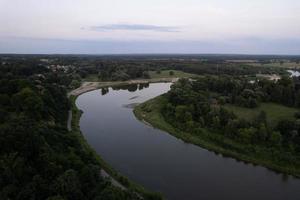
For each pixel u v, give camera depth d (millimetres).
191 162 76188
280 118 99688
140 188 60031
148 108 126188
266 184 65750
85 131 98750
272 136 81688
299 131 84000
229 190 62625
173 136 96438
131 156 78438
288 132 85125
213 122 96812
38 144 55312
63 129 81000
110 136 94312
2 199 42188
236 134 89125
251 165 75438
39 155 53688
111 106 139500
